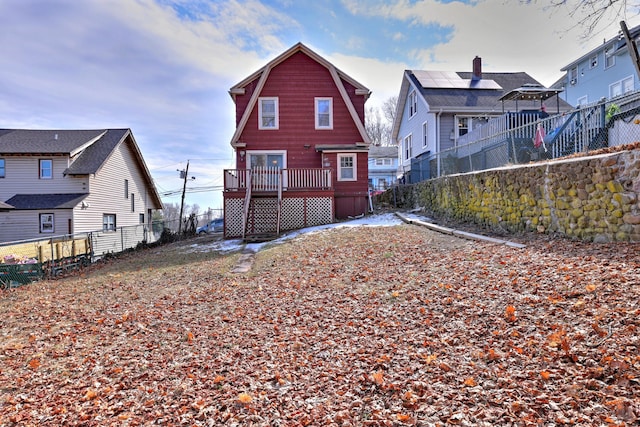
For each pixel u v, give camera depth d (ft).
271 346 13.93
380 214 50.60
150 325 17.61
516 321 12.53
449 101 62.03
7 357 14.90
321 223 49.73
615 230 18.62
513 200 27.55
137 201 83.56
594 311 11.76
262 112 55.42
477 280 17.51
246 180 48.16
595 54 77.10
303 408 9.70
